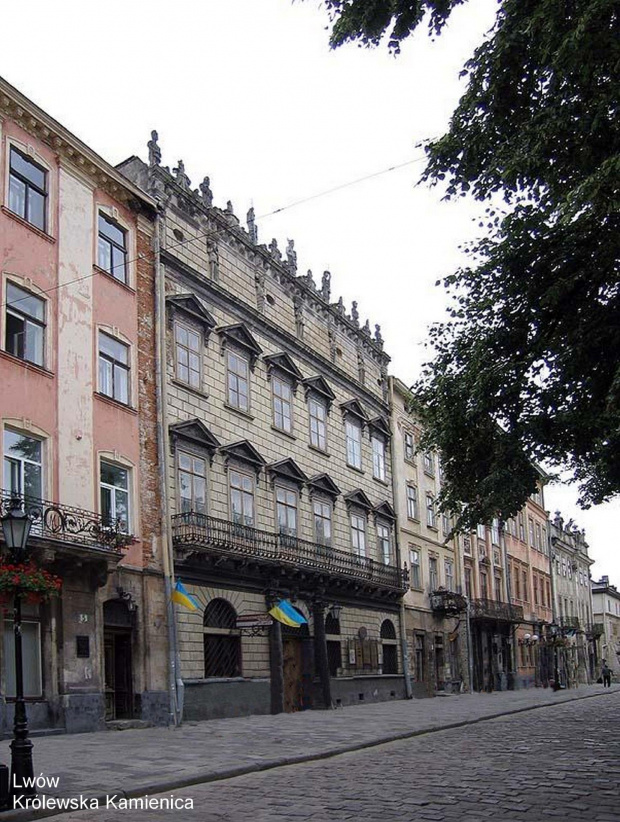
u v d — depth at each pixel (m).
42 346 22.80
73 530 21.94
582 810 9.94
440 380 17.61
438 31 13.59
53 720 20.70
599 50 11.79
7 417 21.12
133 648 24.08
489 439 17.58
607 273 14.55
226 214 32.09
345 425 39.38
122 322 25.84
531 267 15.23
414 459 46.84
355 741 18.84
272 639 29.98
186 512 26.42
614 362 15.13
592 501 23.61
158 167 28.27
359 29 13.38
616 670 102.38
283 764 15.32
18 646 11.72
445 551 49.12
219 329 30.16
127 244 26.75
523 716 28.72
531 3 13.06
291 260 36.50
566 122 12.93
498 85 13.77
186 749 17.20
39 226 23.44
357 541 38.81
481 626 52.62
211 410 29.20
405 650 41.16
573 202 12.18
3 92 22.12
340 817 9.94
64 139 24.22
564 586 77.50
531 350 15.92
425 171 15.08
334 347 39.47
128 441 25.22
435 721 24.95
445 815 9.84
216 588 27.70
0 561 12.87
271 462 32.50
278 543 31.06
